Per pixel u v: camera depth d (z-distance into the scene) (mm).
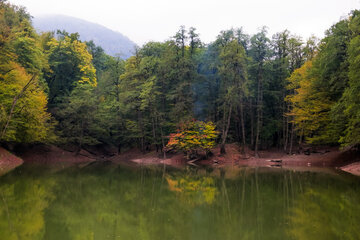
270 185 19391
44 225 10461
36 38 41531
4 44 28016
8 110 28656
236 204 13875
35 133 34062
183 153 41406
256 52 41531
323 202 13945
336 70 29016
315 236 8977
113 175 25281
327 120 32094
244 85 36781
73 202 14219
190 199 15188
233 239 8945
